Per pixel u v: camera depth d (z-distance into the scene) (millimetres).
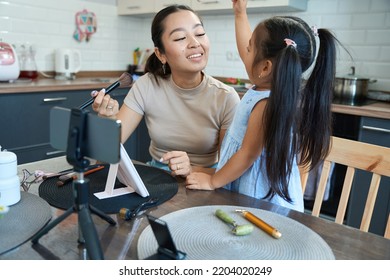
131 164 811
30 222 680
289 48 781
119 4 3287
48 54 2857
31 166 1054
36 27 2738
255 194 1011
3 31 2547
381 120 1887
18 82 2381
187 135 1377
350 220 2061
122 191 874
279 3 2428
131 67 3441
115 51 3375
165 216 725
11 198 741
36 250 598
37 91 2205
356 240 662
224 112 1331
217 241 633
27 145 2232
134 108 1387
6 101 2082
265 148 864
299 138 905
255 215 741
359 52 2459
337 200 2154
